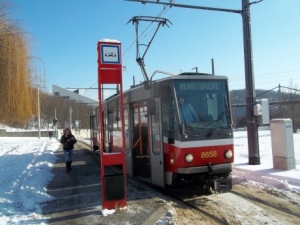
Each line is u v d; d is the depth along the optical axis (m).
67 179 10.16
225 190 7.50
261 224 5.38
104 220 5.77
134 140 9.78
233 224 5.44
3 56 17.17
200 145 7.35
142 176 9.25
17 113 17.98
